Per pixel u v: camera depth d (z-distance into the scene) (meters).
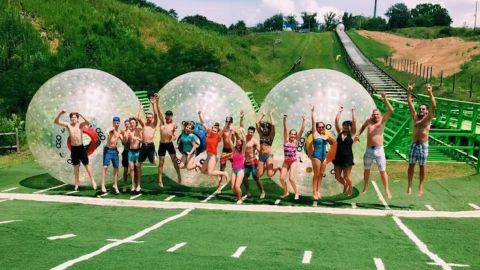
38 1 40.09
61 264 6.33
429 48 65.56
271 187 13.12
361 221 9.50
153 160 12.46
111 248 7.17
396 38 83.88
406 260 6.86
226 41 59.97
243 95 13.15
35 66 30.53
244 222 9.32
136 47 40.41
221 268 6.23
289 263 6.54
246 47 64.56
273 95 11.88
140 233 8.28
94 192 12.35
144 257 6.68
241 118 12.06
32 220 9.16
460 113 19.25
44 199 11.38
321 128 10.76
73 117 11.97
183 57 40.00
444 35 86.38
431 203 11.35
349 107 11.09
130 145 12.23
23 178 14.17
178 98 12.57
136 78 32.56
